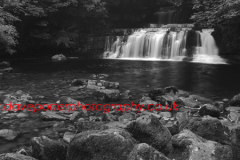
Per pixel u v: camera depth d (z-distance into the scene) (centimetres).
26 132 450
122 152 271
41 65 1792
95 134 284
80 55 2662
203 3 2219
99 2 2764
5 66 1677
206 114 556
